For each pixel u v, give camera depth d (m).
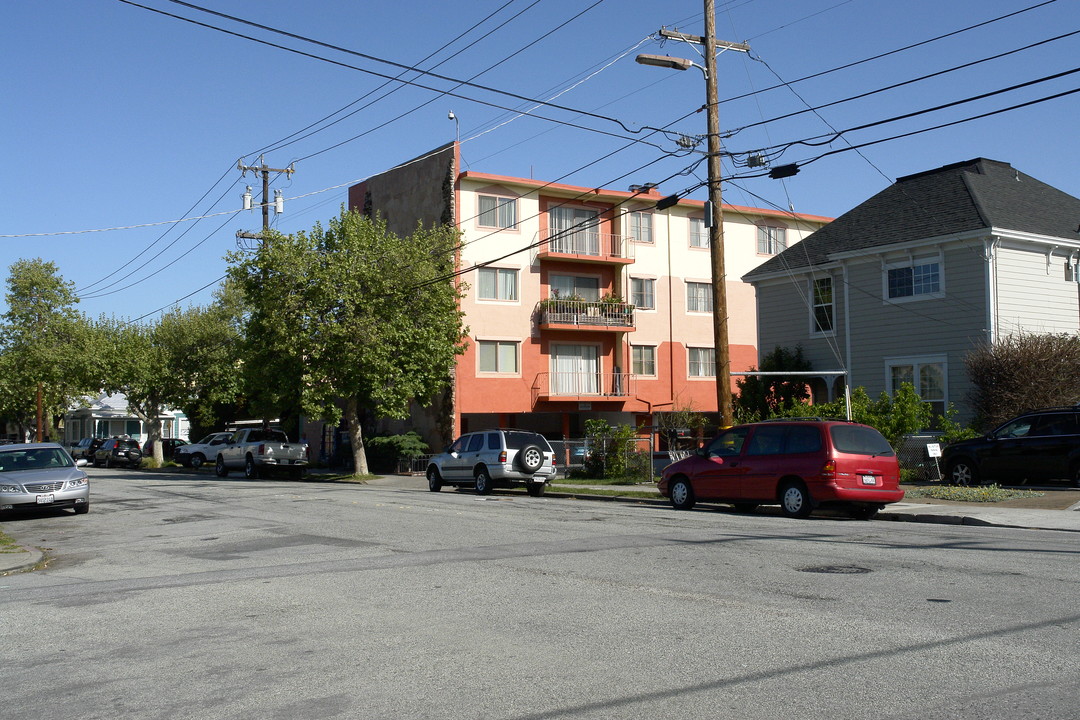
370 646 7.02
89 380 46.84
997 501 17.66
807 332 29.69
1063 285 26.11
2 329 49.38
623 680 5.93
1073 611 7.63
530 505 20.12
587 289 42.03
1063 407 19.30
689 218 44.75
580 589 9.03
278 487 28.97
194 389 46.78
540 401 40.19
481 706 5.49
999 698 5.40
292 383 31.36
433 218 39.41
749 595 8.52
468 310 38.62
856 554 10.95
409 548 12.58
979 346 23.62
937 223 25.98
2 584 10.82
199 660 6.79
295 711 5.50
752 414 27.44
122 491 27.62
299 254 31.23
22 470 20.16
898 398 22.92
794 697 5.50
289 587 9.70
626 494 22.41
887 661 6.22
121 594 9.71
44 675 6.54
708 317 44.88
